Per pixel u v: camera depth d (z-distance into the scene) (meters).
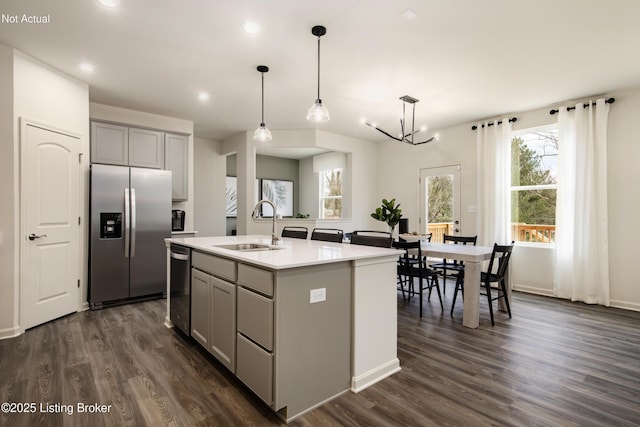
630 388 2.05
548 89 3.83
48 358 2.41
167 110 4.57
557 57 3.03
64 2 2.21
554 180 4.51
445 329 3.12
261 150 7.02
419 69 3.28
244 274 1.98
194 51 2.91
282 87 3.75
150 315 3.46
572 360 2.45
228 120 5.07
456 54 2.97
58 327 3.06
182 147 4.80
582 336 2.93
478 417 1.76
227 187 6.96
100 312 3.55
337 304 2.00
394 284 2.34
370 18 2.41
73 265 3.47
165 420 1.71
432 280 4.42
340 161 6.82
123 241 3.82
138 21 2.45
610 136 3.94
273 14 2.37
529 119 4.61
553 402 1.90
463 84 3.68
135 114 4.55
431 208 5.80
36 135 3.05
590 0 2.21
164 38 2.69
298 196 8.27
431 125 5.40
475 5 2.26
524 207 4.77
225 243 2.87
